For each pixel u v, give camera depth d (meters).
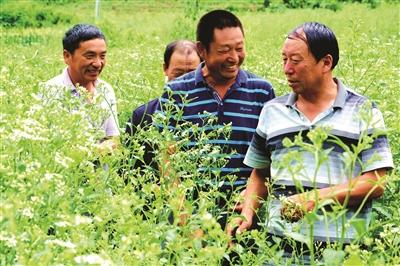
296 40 4.25
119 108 7.17
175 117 4.82
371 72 7.23
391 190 5.17
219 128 4.86
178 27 23.72
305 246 4.28
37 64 10.72
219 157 4.96
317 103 4.36
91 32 5.59
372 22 22.06
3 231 2.93
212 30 4.87
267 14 31.25
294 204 3.99
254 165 4.70
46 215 3.44
